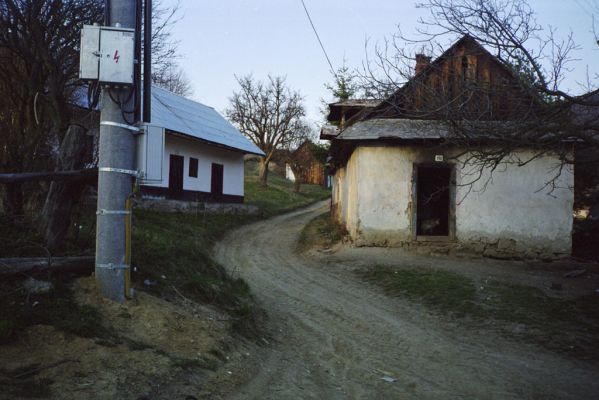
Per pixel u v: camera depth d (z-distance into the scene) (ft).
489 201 50.49
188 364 15.02
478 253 50.16
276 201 120.88
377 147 51.88
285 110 140.77
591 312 31.63
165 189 73.05
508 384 20.56
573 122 27.43
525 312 31.89
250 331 22.17
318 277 43.09
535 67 26.71
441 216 60.39
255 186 141.59
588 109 27.99
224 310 22.54
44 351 12.86
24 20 31.78
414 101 31.55
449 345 26.27
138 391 12.49
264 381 16.48
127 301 16.96
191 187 79.66
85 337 14.05
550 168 49.96
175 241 33.60
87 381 12.17
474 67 32.65
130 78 16.49
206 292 22.99
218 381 14.97
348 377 19.53
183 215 70.28
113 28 16.47
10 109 32.07
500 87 28.19
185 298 20.88
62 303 15.26
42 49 32.12
